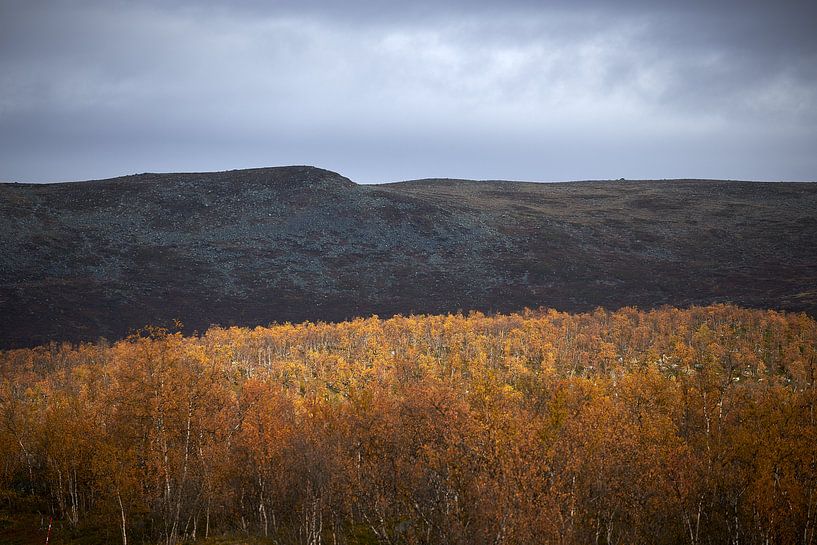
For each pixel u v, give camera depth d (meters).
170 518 50.88
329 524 49.53
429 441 46.19
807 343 87.19
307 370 86.25
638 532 41.66
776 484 42.94
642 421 49.62
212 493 49.59
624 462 42.75
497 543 36.00
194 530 49.44
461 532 38.03
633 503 41.72
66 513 55.62
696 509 43.75
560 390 51.69
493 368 81.25
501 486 38.19
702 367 78.06
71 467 55.72
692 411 52.00
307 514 47.12
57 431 56.72
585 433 43.66
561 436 43.34
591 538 40.94
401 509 46.62
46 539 51.75
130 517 51.78
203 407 53.19
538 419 46.69
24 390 82.81
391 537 45.06
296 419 57.28
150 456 49.81
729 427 49.03
